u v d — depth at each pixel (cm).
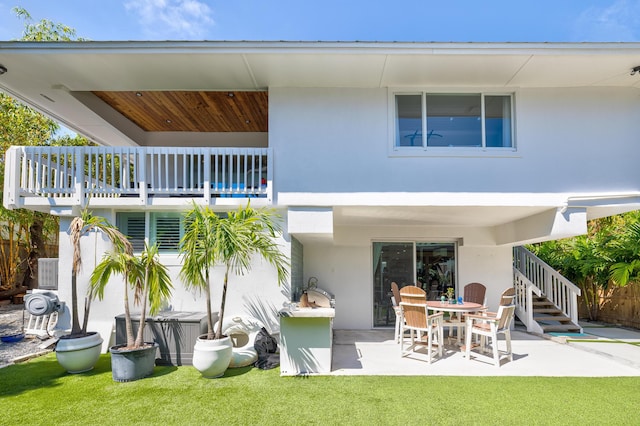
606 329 982
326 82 695
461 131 706
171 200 698
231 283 700
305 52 600
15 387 504
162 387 507
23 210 1263
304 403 452
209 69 653
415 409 435
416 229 993
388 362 636
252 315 692
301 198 689
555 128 700
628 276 952
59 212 695
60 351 547
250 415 418
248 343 648
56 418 410
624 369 597
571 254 1177
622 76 668
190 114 905
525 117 702
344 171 694
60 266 700
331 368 596
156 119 942
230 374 566
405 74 663
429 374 567
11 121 1224
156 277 570
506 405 447
